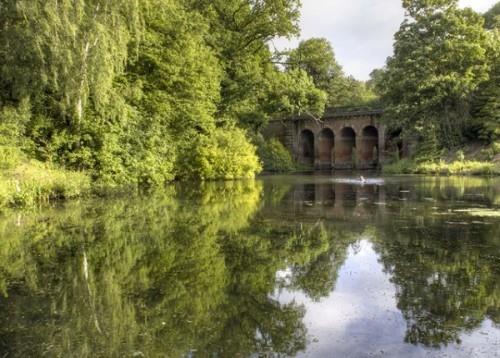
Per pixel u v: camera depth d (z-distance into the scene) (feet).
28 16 53.26
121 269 24.61
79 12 54.13
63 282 22.33
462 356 13.74
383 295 19.63
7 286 21.72
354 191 69.62
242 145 111.96
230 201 56.29
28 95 58.90
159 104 83.46
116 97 65.77
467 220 38.83
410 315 17.21
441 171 116.26
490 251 27.30
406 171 125.59
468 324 16.24
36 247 30.07
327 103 203.31
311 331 15.87
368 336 15.34
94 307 18.72
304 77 136.36
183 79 89.04
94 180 68.23
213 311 18.11
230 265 25.22
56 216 43.52
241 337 15.53
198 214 44.73
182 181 97.09
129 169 76.02
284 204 52.60
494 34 143.33
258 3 128.16
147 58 80.89
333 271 23.72
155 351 14.55
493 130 123.75
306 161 200.85
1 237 33.50
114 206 51.21
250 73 122.31
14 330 16.37
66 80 56.80
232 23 129.59
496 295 19.36
